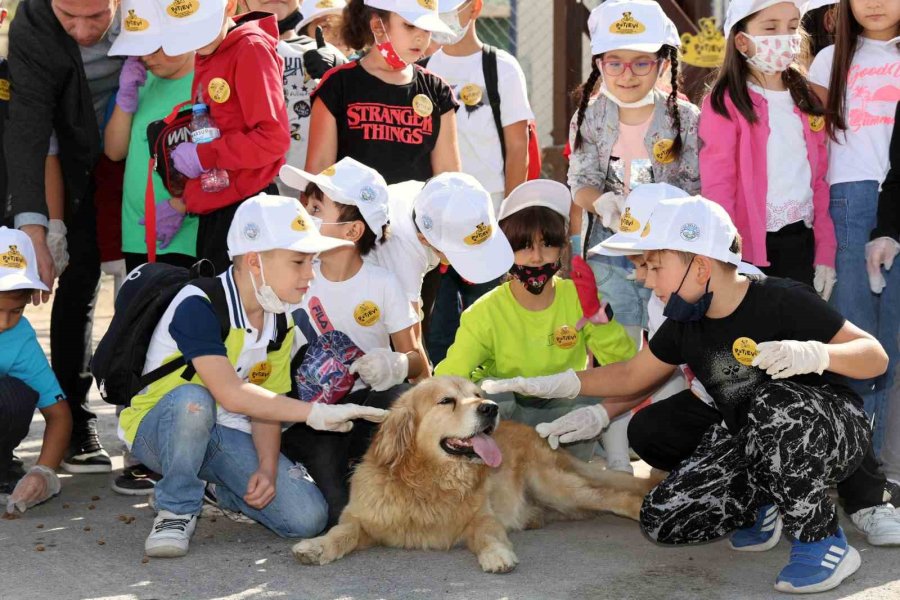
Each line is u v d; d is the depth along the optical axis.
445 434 3.62
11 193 4.45
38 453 5.01
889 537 3.55
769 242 4.27
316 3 6.17
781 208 4.23
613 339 4.32
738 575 3.35
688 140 4.45
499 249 4.03
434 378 3.79
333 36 6.09
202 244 4.41
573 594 3.17
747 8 4.14
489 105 5.26
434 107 4.66
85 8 4.34
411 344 4.23
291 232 3.49
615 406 4.05
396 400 3.84
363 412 3.61
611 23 4.37
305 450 4.09
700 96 5.96
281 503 3.75
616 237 3.45
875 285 4.19
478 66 5.27
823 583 3.12
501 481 4.05
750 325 3.27
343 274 4.10
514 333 4.31
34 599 3.13
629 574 3.38
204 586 3.26
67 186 4.64
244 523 4.04
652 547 3.72
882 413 4.27
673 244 3.18
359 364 3.95
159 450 3.67
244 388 3.55
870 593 3.12
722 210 3.27
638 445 3.91
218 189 4.26
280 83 4.32
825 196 4.30
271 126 4.20
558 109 8.29
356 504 3.74
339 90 4.56
